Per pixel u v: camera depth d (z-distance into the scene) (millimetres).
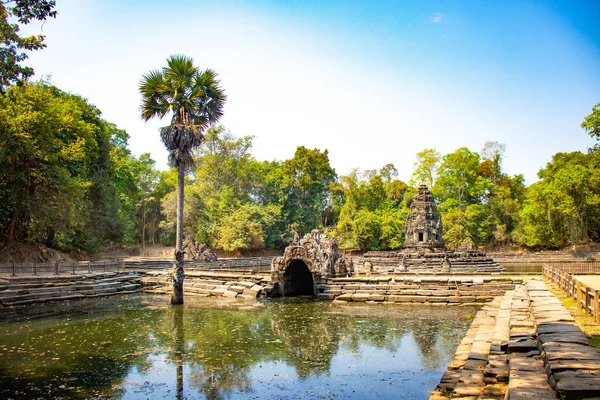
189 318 20078
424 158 83188
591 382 5789
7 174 30609
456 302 23188
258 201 77000
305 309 22312
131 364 12703
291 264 28281
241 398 10039
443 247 48906
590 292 13953
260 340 15578
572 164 66562
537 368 7621
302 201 79562
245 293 27547
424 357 13141
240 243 61938
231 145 70938
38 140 31328
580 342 8273
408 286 24891
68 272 31375
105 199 46625
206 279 30812
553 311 12289
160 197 77062
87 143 40938
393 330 16938
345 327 17609
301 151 80062
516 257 61469
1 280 25812
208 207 66875
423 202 49438
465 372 9539
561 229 65000
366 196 81875
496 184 84562
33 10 14266
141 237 74250
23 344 15188
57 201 33844
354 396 10055
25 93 30938
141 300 26047
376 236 72750
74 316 20719
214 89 25266
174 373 11859
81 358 13352
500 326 13750
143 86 24234
